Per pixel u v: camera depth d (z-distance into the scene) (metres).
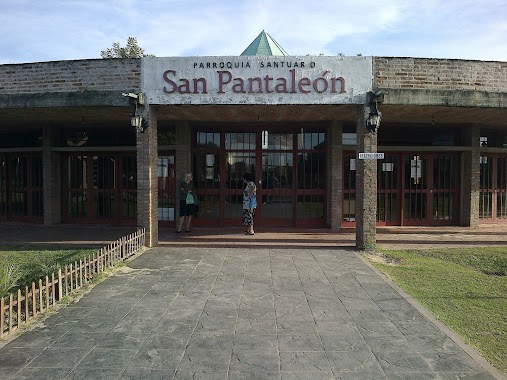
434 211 13.58
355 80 9.47
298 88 9.45
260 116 11.75
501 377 3.96
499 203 14.12
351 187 13.13
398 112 10.88
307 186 13.20
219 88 9.47
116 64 9.62
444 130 13.62
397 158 13.46
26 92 9.82
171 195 13.20
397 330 5.09
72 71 9.68
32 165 14.38
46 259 8.85
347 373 4.03
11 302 4.92
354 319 5.44
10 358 4.30
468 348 4.59
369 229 9.76
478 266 9.01
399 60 9.55
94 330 5.04
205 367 4.12
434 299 6.39
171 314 5.58
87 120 12.66
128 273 7.68
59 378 3.90
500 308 6.01
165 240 10.87
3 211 14.72
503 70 9.82
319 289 6.73
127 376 3.94
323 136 13.16
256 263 8.47
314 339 4.81
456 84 9.66
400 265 8.55
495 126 13.84
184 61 9.51
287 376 3.96
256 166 13.20
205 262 8.54
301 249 9.86
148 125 9.68
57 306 5.84
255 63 9.43
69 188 14.01
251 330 5.06
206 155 13.27
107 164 13.83
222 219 13.27
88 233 12.14
